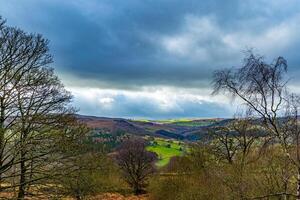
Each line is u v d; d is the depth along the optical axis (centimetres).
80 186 2944
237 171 2739
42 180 2608
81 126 2964
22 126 2533
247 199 2217
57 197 2688
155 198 5134
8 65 2495
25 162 2717
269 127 1928
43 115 2650
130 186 8025
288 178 2048
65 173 2661
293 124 1886
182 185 4462
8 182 2570
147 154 8300
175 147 14675
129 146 8275
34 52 2614
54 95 2758
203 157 4362
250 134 2953
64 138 2689
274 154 2184
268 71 1916
